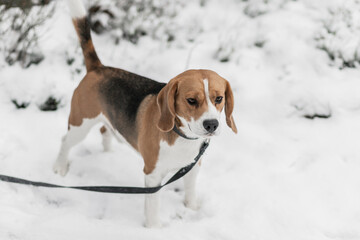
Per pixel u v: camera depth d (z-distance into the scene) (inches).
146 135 128.3
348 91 207.6
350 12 245.6
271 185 164.2
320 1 253.1
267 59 225.3
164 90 116.6
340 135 188.5
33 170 163.3
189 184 149.6
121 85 142.4
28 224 135.4
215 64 220.7
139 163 175.2
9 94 193.2
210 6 256.4
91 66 149.1
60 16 231.3
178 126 120.0
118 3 238.1
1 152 167.9
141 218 147.6
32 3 219.8
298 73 217.2
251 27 241.9
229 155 179.6
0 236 128.1
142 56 224.5
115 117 143.7
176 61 219.6
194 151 127.4
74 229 135.9
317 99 201.8
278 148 182.4
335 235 144.8
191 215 152.6
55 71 205.6
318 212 152.9
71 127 156.4
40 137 179.8
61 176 163.5
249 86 210.5
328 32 235.3
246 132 190.2
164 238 136.1
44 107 192.2
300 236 142.5
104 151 179.6
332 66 220.8
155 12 245.9
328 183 165.5
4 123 180.7
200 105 110.9
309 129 192.4
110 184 163.2
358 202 157.8
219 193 160.1
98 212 149.3
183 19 247.0
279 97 206.5
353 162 175.5
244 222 146.9
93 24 232.4
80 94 149.3
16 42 204.2
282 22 240.4
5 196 145.9
